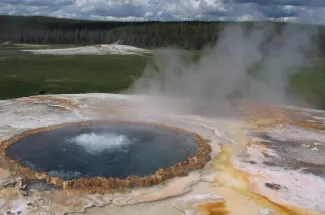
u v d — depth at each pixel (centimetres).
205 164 978
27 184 823
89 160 1006
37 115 1466
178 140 1198
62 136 1210
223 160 1013
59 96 1866
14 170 888
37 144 1121
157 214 723
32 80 2378
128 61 3719
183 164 934
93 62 3588
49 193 786
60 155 1036
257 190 835
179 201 777
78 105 1667
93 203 755
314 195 819
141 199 780
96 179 825
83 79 2492
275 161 1017
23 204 737
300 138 1245
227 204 770
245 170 947
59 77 2544
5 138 1162
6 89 2083
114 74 2752
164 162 1002
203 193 816
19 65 3139
